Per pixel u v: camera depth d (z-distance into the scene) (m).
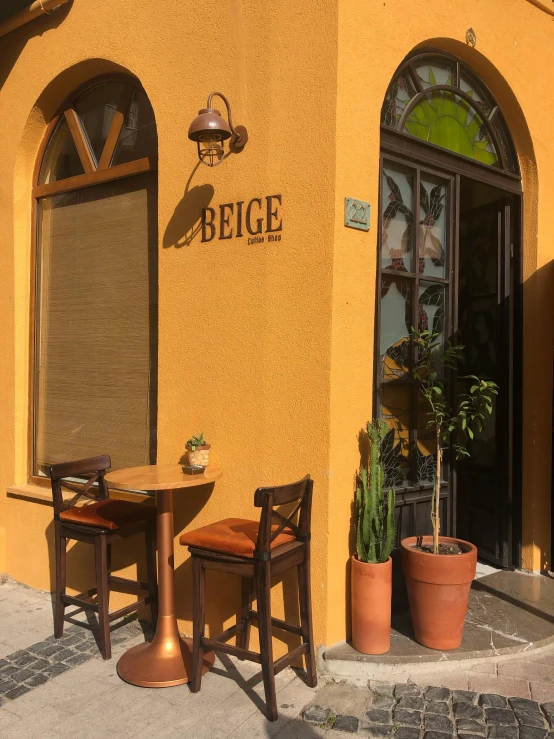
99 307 4.75
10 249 5.16
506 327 4.84
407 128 4.06
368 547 3.45
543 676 3.42
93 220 4.80
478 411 3.87
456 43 4.18
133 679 3.41
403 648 3.51
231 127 3.67
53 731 3.01
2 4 4.90
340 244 3.43
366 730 2.94
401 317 4.11
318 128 3.44
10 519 5.16
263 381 3.64
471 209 5.11
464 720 3.01
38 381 5.20
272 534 3.15
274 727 2.99
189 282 3.96
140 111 4.52
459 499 5.21
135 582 4.05
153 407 4.42
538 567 4.80
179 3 4.00
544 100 4.88
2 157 5.20
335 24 3.38
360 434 3.60
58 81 4.81
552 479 4.91
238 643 3.59
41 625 4.27
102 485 4.27
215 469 3.70
